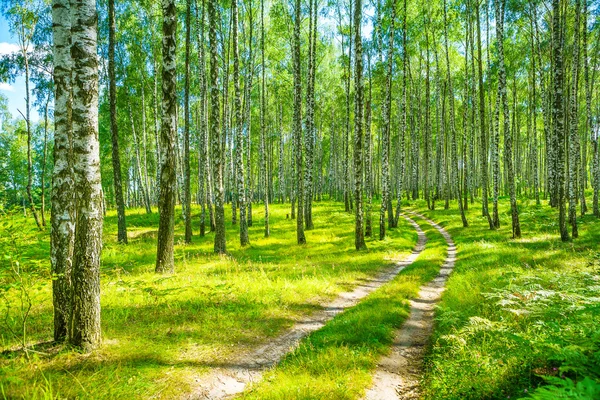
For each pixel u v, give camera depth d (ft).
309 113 82.43
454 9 90.58
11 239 19.48
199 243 67.41
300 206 64.54
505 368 15.16
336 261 49.03
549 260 37.45
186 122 68.18
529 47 100.99
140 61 102.42
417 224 97.40
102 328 22.41
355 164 57.52
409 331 24.68
